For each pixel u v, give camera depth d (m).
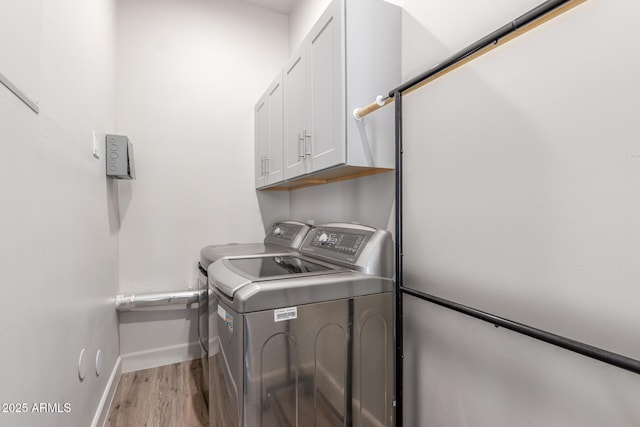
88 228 1.44
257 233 2.63
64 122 1.15
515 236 0.91
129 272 2.23
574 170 0.77
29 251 0.85
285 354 1.02
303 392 1.05
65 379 1.11
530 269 0.87
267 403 0.99
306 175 1.69
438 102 1.18
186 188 2.40
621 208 0.69
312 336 1.07
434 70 1.00
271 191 2.68
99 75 1.69
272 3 2.61
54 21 1.07
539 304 0.84
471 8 1.05
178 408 1.77
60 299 1.08
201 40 2.45
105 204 1.79
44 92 0.97
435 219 1.20
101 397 1.64
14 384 0.76
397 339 1.17
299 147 1.70
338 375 1.13
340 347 1.13
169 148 2.35
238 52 2.57
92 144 1.53
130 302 2.11
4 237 0.73
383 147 1.39
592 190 0.73
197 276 2.37
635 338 0.66
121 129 2.21
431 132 1.22
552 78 0.81
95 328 1.54
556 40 0.80
